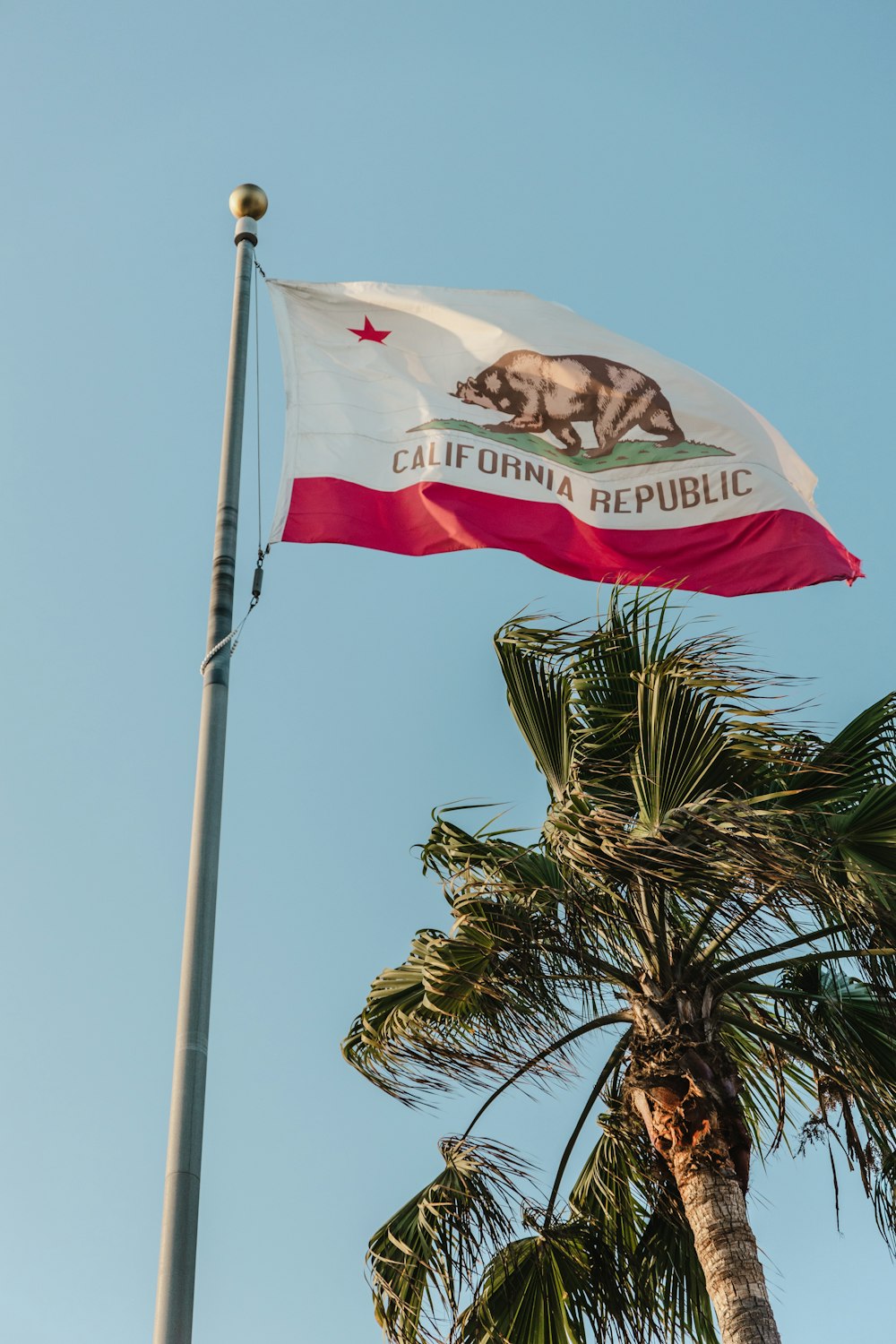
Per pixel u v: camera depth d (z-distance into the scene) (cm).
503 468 980
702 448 1016
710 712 777
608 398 1028
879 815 810
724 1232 768
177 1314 549
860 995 898
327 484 952
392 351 1033
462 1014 860
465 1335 865
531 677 873
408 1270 845
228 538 823
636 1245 913
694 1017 820
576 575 965
